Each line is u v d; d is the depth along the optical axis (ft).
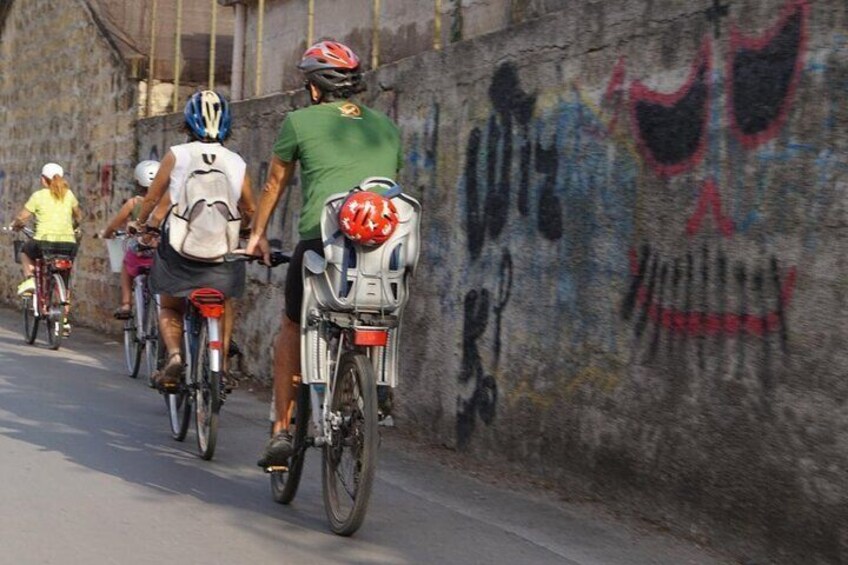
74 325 114.73
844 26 34.76
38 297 95.09
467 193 53.57
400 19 72.90
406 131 59.00
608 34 44.93
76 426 57.88
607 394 44.34
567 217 46.96
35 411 61.57
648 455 42.16
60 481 45.80
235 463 51.37
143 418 61.57
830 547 34.63
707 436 39.42
